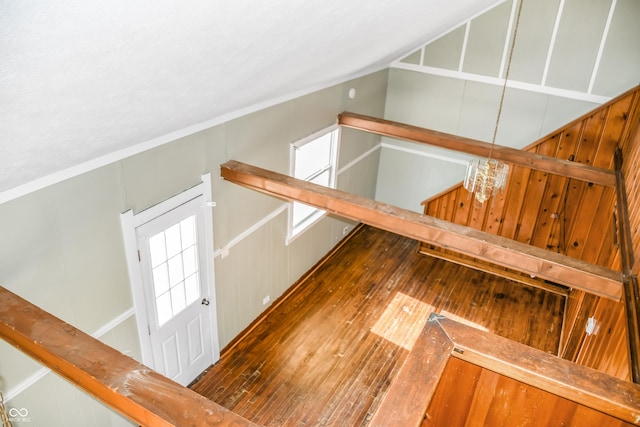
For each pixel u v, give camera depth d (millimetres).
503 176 4316
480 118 6922
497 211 6668
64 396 3414
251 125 4539
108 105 2242
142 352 3996
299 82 4457
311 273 6609
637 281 3041
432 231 3627
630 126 5758
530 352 1935
